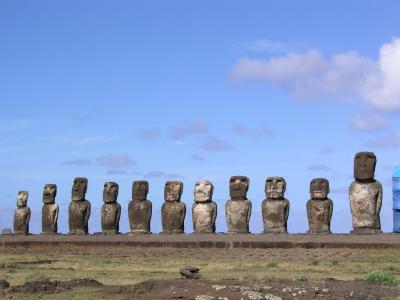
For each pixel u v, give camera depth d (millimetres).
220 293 26344
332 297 26844
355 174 53375
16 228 70062
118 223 64688
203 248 52312
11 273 40156
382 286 30547
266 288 28000
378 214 52812
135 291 28922
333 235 50344
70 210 66000
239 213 57906
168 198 61062
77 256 51719
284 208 56219
